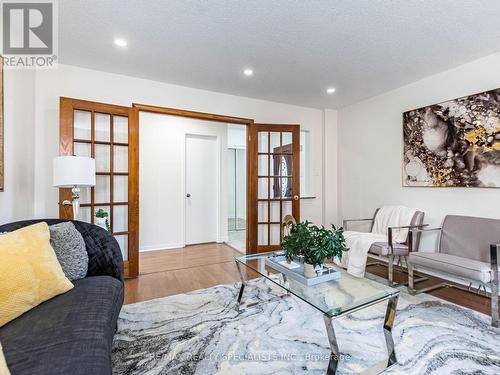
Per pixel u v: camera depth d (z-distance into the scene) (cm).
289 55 260
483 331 183
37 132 266
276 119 409
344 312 139
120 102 306
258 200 389
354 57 264
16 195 229
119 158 297
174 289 262
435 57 263
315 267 183
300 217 428
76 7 189
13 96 224
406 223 303
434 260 226
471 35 224
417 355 157
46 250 146
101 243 183
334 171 446
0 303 116
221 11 193
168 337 176
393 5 186
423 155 312
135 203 299
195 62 275
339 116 443
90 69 291
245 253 413
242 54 258
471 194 271
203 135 484
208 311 212
